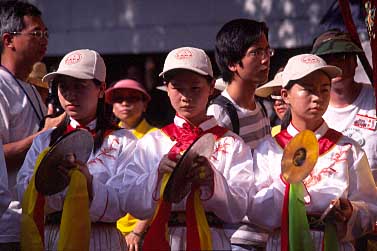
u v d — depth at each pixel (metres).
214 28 10.69
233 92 7.34
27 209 6.41
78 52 6.75
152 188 6.26
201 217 6.14
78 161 6.36
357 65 7.98
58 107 7.14
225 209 6.25
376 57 7.05
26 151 7.10
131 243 7.95
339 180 6.43
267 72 7.36
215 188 6.13
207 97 6.52
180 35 10.79
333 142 6.54
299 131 6.56
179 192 6.07
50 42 11.07
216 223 6.39
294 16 10.47
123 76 11.35
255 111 7.37
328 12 9.19
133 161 6.58
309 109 6.46
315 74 6.44
